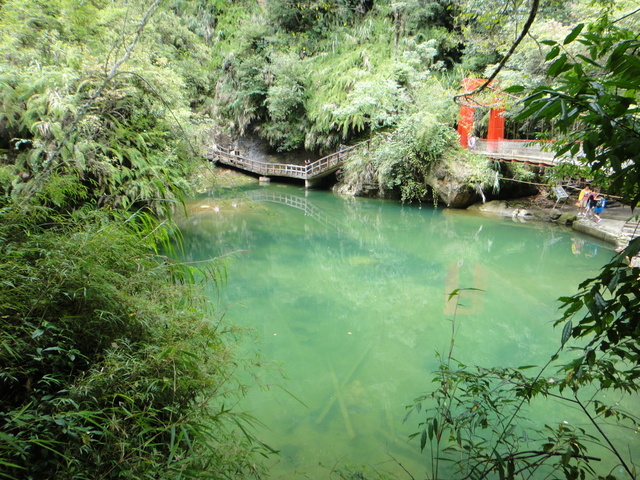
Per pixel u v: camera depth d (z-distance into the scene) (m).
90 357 1.73
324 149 19.05
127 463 1.37
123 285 2.02
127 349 1.76
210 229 11.28
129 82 6.09
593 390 3.81
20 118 5.29
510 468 1.60
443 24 17.52
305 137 19.19
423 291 7.27
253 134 21.31
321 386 4.14
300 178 18.47
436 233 11.38
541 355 4.82
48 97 5.16
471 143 13.49
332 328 5.67
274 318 5.95
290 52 18.45
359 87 15.77
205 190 7.75
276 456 3.03
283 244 10.29
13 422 1.33
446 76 16.69
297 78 18.23
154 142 6.48
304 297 6.90
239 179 19.55
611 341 1.03
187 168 6.84
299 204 15.15
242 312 6.04
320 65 18.91
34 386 1.50
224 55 20.20
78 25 6.44
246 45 19.31
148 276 2.24
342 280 7.87
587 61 0.89
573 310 1.10
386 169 14.51
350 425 3.47
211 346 2.15
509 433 1.72
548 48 8.48
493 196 13.77
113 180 5.31
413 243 10.56
